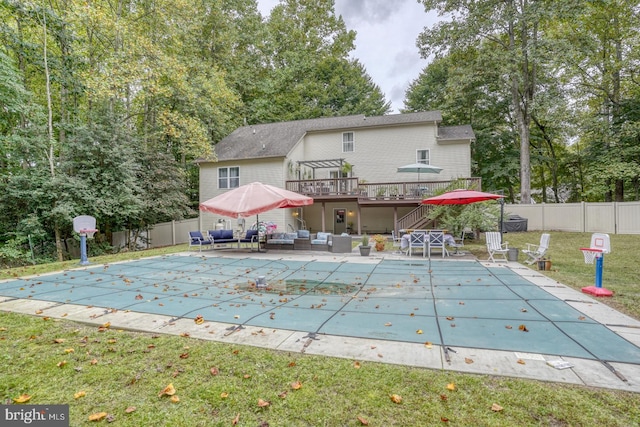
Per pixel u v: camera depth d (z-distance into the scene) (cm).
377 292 623
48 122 1378
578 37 1653
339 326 428
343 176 1994
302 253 1209
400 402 255
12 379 293
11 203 1256
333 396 265
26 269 886
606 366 310
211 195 1986
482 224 1215
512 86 1872
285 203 1103
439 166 1830
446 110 2414
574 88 1831
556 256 1043
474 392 268
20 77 1277
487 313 482
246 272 841
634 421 230
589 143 1945
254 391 274
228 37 2186
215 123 2088
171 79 1614
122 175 1418
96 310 501
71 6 1319
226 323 442
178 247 1473
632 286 645
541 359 326
